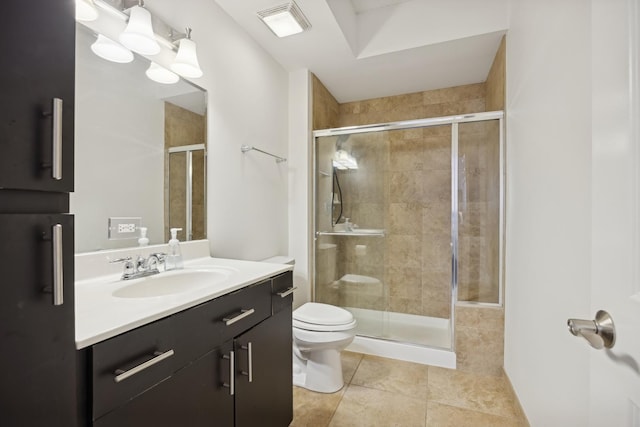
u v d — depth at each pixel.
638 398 0.46
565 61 1.05
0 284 0.48
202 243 1.58
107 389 0.65
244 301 1.11
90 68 1.11
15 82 0.50
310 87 2.49
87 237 1.10
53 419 0.55
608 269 0.54
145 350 0.73
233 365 1.04
